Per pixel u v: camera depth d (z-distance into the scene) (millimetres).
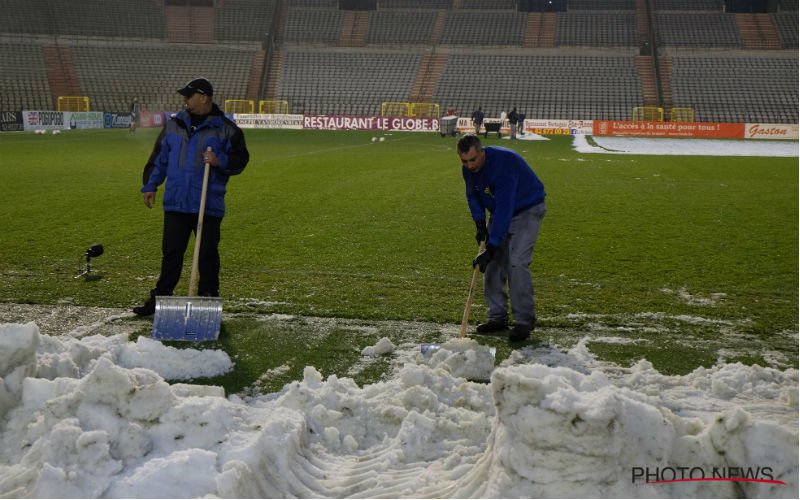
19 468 3057
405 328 5883
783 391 4301
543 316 6297
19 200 12570
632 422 3008
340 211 12047
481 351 4863
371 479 3227
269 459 3219
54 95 45000
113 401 3273
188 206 6078
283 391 4309
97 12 49375
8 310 6160
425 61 50219
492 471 3002
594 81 47438
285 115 43812
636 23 51062
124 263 8039
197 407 3332
